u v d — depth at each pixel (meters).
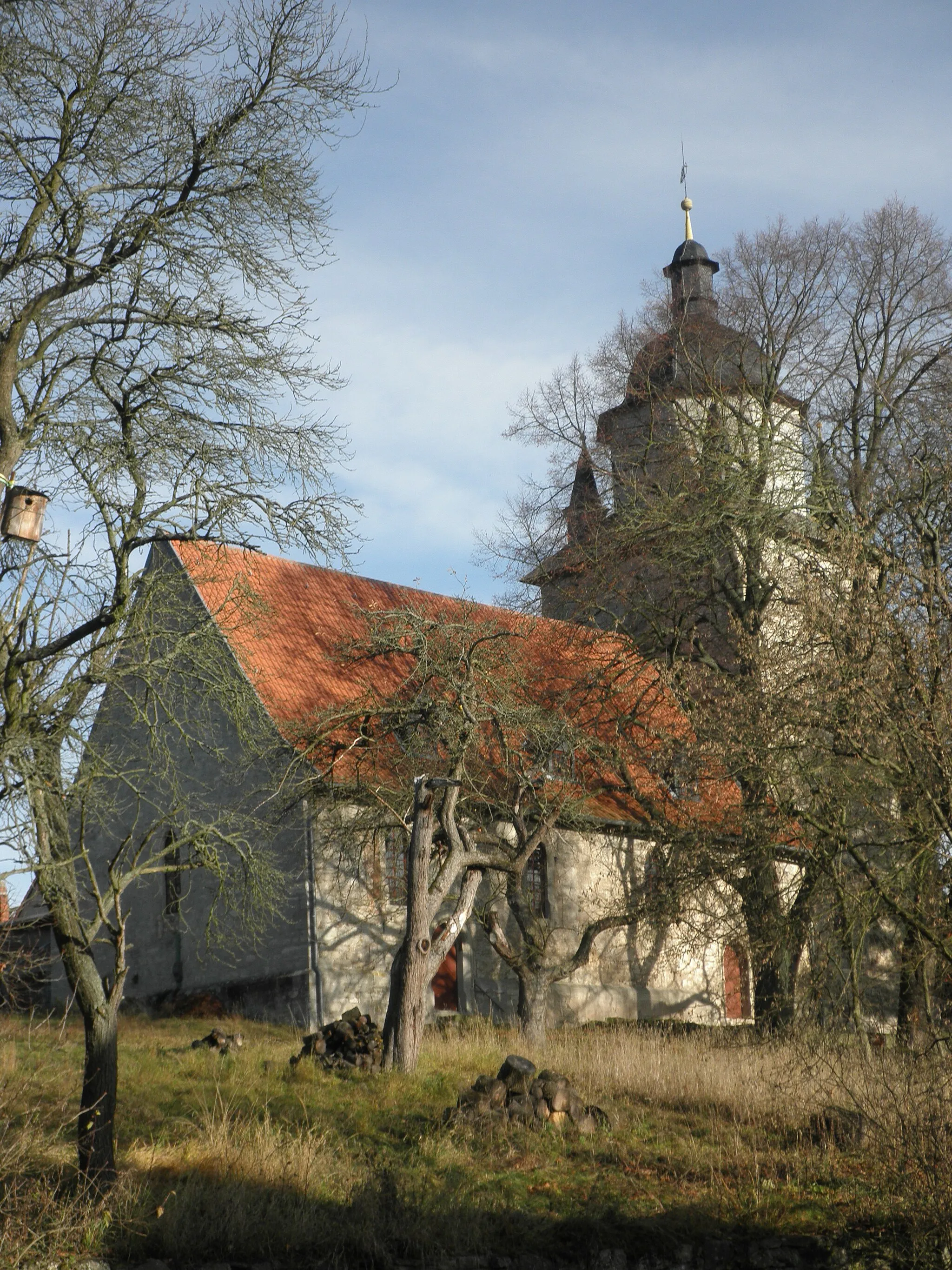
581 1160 13.89
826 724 14.04
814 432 26.41
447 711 23.08
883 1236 11.64
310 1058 17.86
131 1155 11.89
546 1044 22.38
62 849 11.29
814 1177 13.19
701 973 33.91
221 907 27.84
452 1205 11.45
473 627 23.89
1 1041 16.62
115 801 12.84
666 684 20.94
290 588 31.48
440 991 28.19
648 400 31.14
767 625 23.88
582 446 31.36
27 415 13.24
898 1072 13.61
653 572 29.69
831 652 14.82
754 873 19.52
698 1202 12.48
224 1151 12.09
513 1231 11.35
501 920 29.55
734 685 17.02
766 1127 15.40
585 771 26.86
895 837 14.89
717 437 28.28
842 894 14.46
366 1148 13.72
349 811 27.02
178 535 13.04
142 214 13.52
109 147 13.39
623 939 32.22
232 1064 17.77
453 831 21.45
